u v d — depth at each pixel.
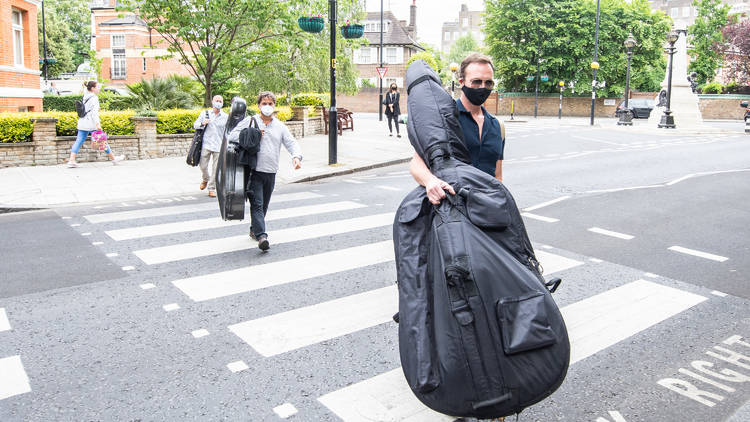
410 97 3.15
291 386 3.78
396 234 2.95
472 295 2.54
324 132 22.72
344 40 25.30
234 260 6.43
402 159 15.98
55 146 13.52
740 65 49.66
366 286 5.62
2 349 4.26
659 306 5.21
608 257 6.70
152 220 8.33
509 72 52.44
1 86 17.64
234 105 6.77
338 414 3.45
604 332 4.66
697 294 5.53
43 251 6.75
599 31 48.75
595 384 3.86
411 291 2.74
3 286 5.57
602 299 5.36
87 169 12.95
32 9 19.59
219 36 19.00
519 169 14.10
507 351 2.51
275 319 4.84
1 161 12.82
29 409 3.48
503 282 2.61
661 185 11.64
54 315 4.89
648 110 47.03
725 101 48.66
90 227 7.90
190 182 11.60
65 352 4.22
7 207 9.02
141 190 10.70
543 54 50.69
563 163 15.45
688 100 30.19
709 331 4.71
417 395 2.62
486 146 3.31
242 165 6.50
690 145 20.80
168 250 6.80
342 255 6.63
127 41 46.22
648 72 57.41
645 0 50.25
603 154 17.86
